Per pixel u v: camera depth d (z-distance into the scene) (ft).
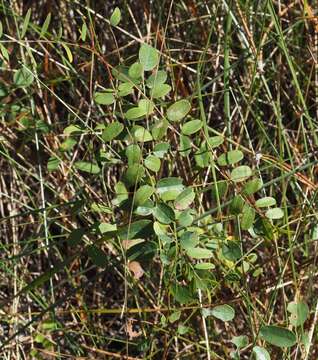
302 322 3.81
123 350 4.57
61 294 4.79
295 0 4.67
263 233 3.97
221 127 4.83
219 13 4.75
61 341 4.68
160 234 3.73
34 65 4.17
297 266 4.20
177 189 3.78
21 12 4.92
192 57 4.87
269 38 4.75
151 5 4.70
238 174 3.91
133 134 3.82
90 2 4.89
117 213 4.65
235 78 4.83
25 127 4.42
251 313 4.10
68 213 4.70
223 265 4.15
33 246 4.88
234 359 3.95
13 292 4.64
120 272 4.62
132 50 4.92
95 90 4.60
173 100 4.32
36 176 4.48
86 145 4.71
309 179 4.37
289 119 4.88
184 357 4.41
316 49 4.75
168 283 3.92
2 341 4.54
